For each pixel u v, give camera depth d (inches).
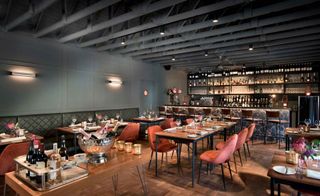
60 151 79.3
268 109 255.4
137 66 311.9
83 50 235.0
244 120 264.4
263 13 128.7
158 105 355.9
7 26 165.5
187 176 138.6
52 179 61.8
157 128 155.5
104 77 260.4
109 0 118.3
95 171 70.5
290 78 317.7
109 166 75.4
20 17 146.5
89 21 170.2
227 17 141.3
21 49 183.8
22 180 65.1
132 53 269.7
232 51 250.7
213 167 156.0
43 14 172.6
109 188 120.0
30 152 75.9
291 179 65.1
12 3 155.6
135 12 134.3
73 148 180.1
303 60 289.4
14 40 179.0
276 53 250.1
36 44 193.8
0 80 172.1
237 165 161.8
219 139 258.1
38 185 59.9
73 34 183.9
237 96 367.2
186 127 167.3
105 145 80.4
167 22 148.9
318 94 296.4
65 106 217.6
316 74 297.7
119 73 281.4
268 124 254.5
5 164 93.5
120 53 267.0
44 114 193.5
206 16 166.6
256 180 132.6
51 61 205.5
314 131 152.2
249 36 184.2
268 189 119.7
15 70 180.4
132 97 303.3
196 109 308.8
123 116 276.5
